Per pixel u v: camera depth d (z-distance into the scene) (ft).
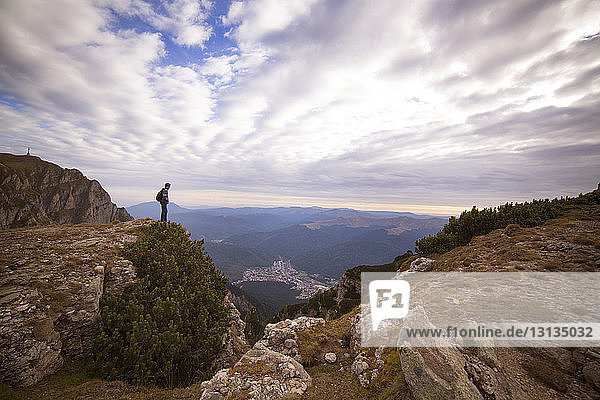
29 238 59.77
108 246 57.67
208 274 64.39
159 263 53.62
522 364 19.56
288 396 26.09
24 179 490.49
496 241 54.75
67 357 34.09
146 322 36.65
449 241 70.13
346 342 41.91
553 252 42.24
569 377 17.99
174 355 35.99
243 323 73.26
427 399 17.99
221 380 27.71
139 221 89.04
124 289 47.44
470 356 20.48
